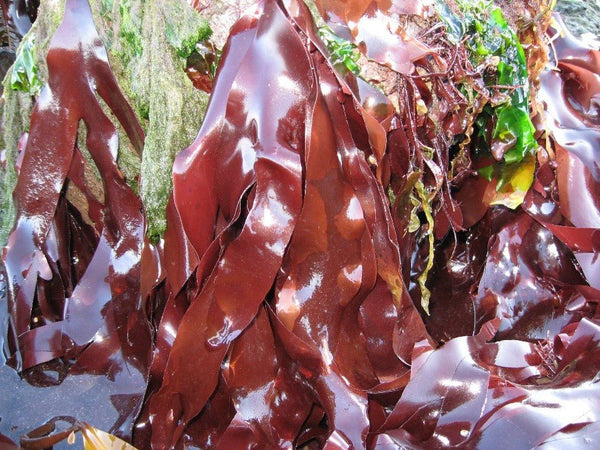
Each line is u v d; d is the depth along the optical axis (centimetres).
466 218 57
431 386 43
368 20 46
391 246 44
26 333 49
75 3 48
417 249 56
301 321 43
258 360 43
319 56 44
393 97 50
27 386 47
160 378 44
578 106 62
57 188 49
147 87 48
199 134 42
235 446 41
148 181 48
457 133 52
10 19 85
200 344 41
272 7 42
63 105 48
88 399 46
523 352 49
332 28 46
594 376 44
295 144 41
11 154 56
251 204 41
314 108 41
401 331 46
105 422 45
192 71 49
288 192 40
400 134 48
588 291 53
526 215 57
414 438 42
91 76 48
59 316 52
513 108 53
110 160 49
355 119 45
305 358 41
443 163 52
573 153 56
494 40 52
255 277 40
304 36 44
